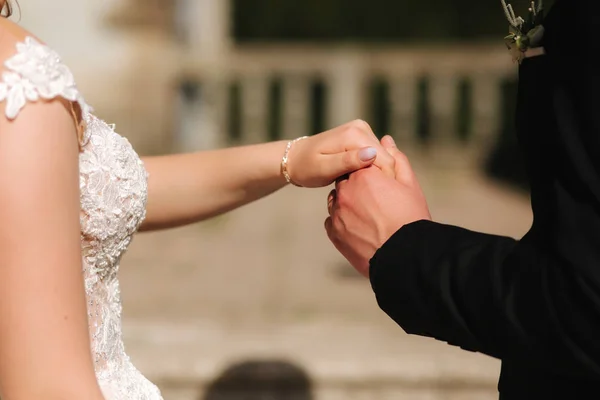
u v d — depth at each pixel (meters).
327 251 5.30
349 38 12.65
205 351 3.04
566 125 1.05
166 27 7.98
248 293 4.12
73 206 1.10
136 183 1.43
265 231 6.11
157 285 4.30
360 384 2.92
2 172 1.04
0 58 1.08
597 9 1.03
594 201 1.02
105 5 7.58
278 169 1.69
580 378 1.10
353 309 3.77
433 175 9.01
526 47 1.14
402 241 1.25
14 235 1.04
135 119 7.86
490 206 7.17
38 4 7.49
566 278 1.03
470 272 1.14
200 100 8.94
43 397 1.03
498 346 1.12
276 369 2.93
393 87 9.75
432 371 2.91
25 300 1.04
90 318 1.41
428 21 12.59
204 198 1.76
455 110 10.98
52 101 1.10
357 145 1.58
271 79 9.77
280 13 12.52
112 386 1.44
